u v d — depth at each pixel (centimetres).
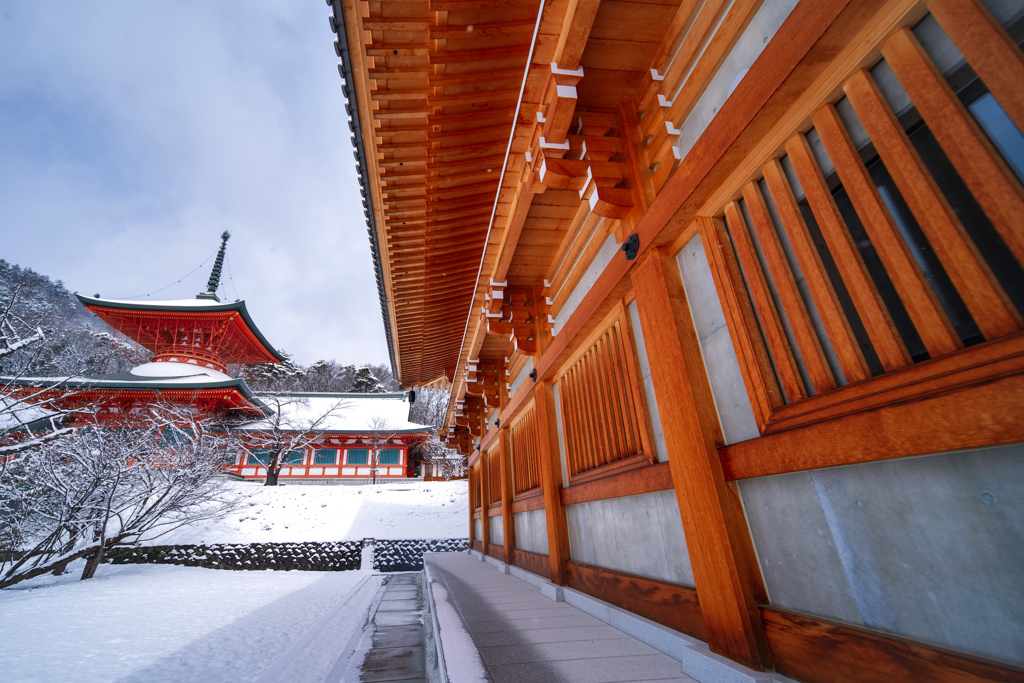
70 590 1034
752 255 207
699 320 245
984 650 120
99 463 1210
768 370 199
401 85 331
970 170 126
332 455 2847
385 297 637
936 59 139
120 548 1562
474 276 607
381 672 412
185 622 712
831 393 164
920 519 138
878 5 142
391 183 419
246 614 777
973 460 126
